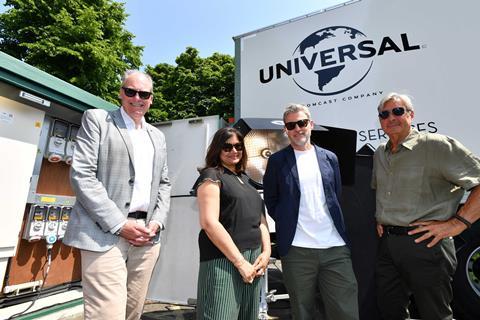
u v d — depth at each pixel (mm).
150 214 1786
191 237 2957
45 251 2648
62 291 2748
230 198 1479
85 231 1493
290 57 3066
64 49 8969
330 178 1762
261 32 3268
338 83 2791
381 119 1782
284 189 1758
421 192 1608
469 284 2141
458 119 2279
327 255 1637
